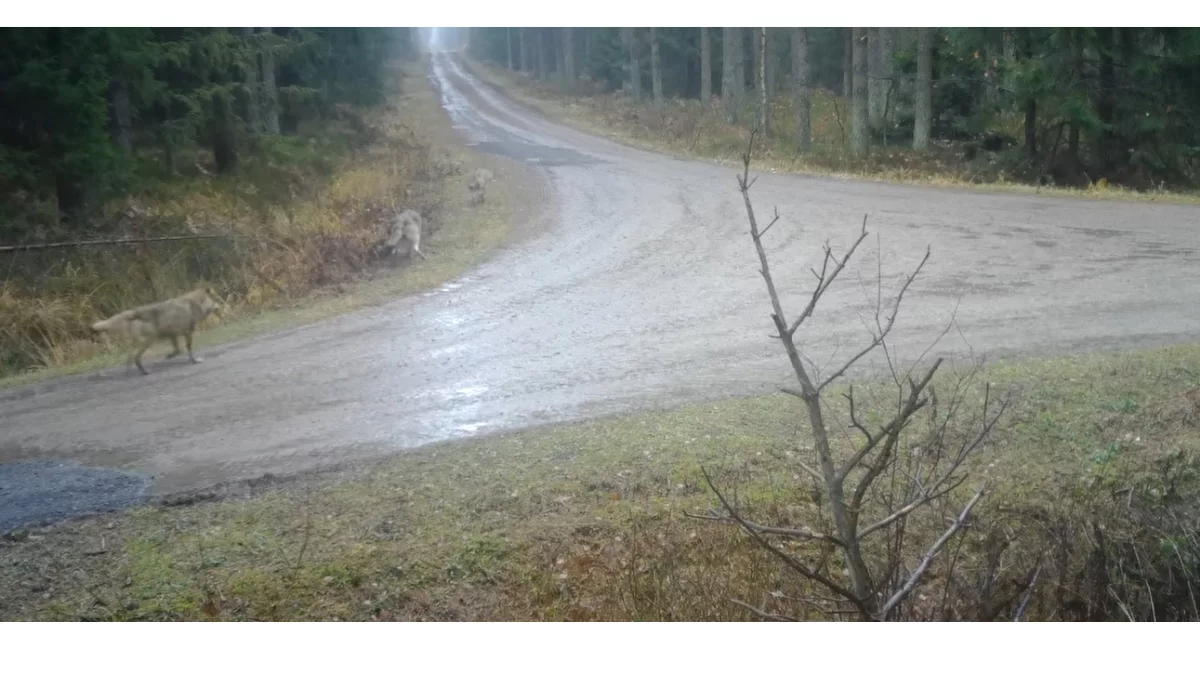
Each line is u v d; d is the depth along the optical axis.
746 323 11.10
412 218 15.74
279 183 20.45
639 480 6.69
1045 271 12.93
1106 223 16.22
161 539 6.09
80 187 15.60
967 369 8.90
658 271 14.09
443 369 9.80
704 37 40.28
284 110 27.58
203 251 15.24
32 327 12.54
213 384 9.54
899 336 10.21
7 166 14.38
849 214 17.92
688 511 6.21
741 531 5.91
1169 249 14.02
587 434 7.70
